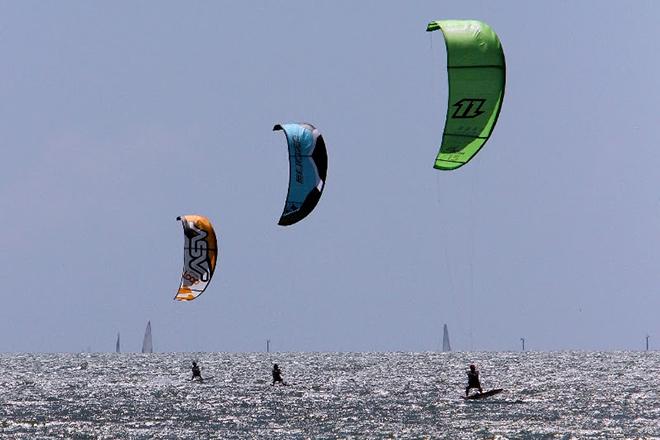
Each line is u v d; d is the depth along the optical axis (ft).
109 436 513.45
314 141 399.85
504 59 305.12
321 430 531.91
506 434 513.86
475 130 306.96
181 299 554.87
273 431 529.86
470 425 549.95
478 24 310.24
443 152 308.19
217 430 535.19
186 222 555.28
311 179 398.42
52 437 509.35
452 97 305.94
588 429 533.14
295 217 396.57
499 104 305.53
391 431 526.57
